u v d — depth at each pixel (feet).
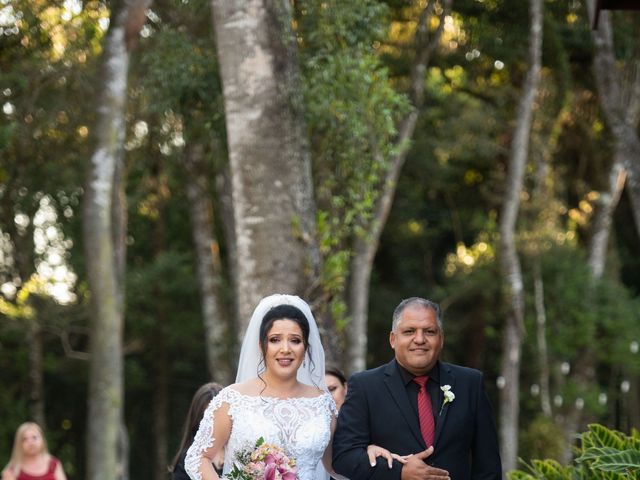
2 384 95.09
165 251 101.09
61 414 104.58
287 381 19.33
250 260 34.78
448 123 90.33
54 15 61.05
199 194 87.04
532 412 92.73
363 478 17.66
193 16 52.65
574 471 23.66
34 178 75.15
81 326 96.17
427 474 17.24
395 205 100.01
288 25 35.24
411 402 18.22
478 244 96.53
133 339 99.96
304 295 34.73
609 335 87.97
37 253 91.66
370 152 44.70
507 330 83.71
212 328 87.15
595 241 91.45
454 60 81.30
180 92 51.01
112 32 54.75
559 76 84.23
